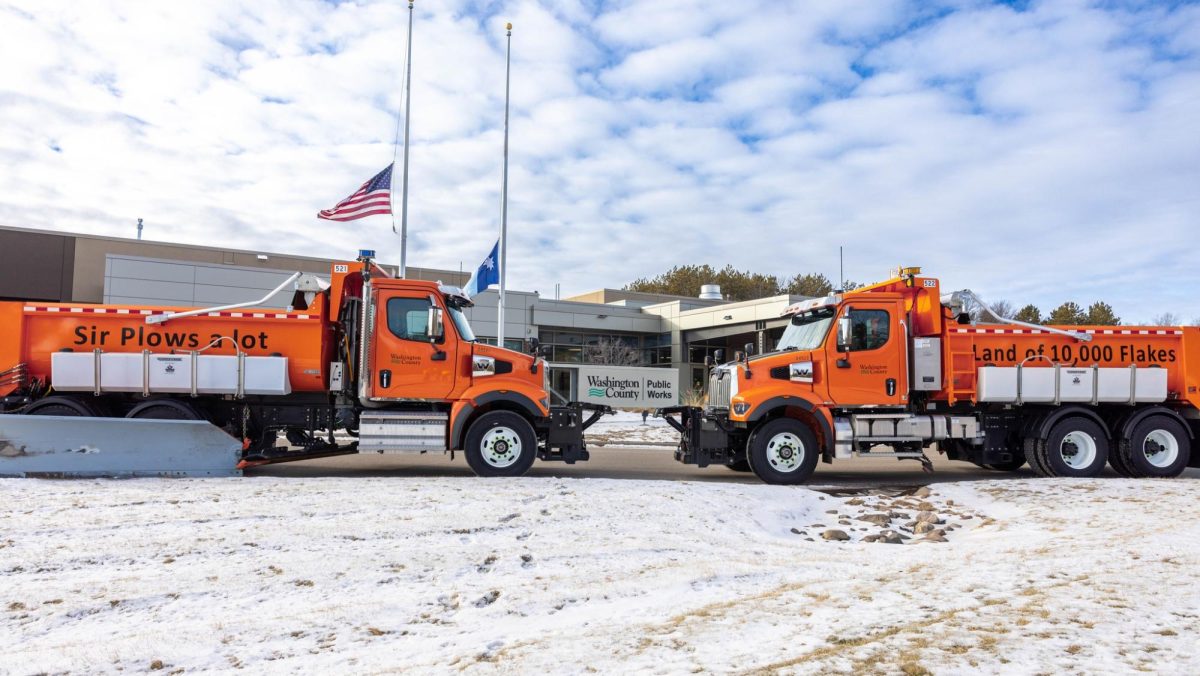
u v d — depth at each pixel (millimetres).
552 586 4992
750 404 10508
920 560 5766
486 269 23250
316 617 4379
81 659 3736
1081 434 11062
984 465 12227
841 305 10852
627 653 3611
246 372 10062
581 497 7762
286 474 10898
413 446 10211
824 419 10586
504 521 6762
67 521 6379
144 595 4695
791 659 3418
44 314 10070
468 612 4531
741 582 5105
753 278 62156
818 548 6402
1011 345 11102
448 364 10344
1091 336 11078
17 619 4297
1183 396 11188
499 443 10188
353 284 11031
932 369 11055
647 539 6293
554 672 3381
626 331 40531
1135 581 4742
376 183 19516
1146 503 8023
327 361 10555
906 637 3688
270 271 31344
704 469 12969
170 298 29453
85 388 9867
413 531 6340
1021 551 5953
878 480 11594
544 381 10633
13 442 8984
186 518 6602
